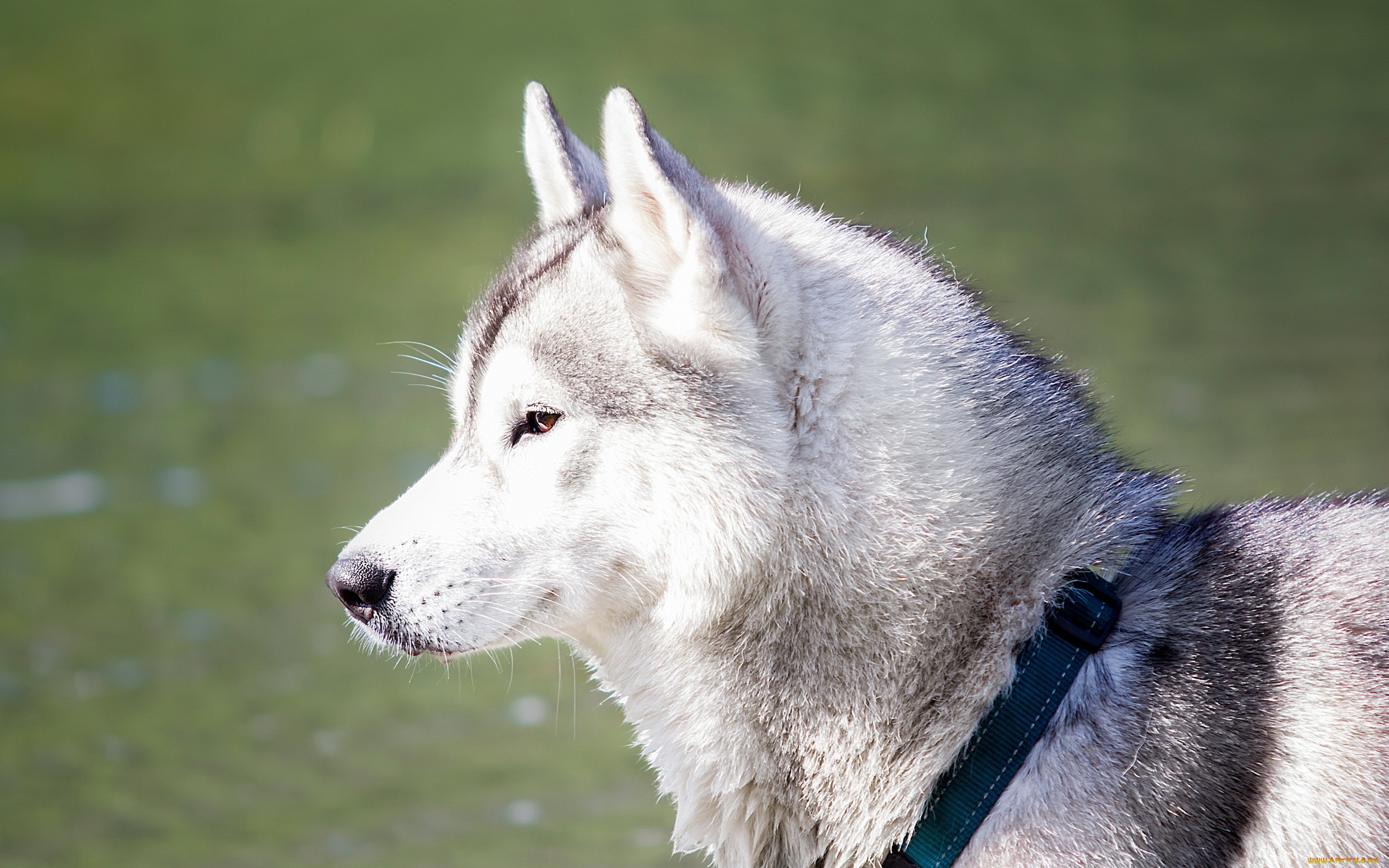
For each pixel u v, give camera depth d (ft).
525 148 24.47
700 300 18.74
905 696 18.80
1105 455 20.34
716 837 20.57
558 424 19.83
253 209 99.86
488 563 20.08
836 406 19.15
